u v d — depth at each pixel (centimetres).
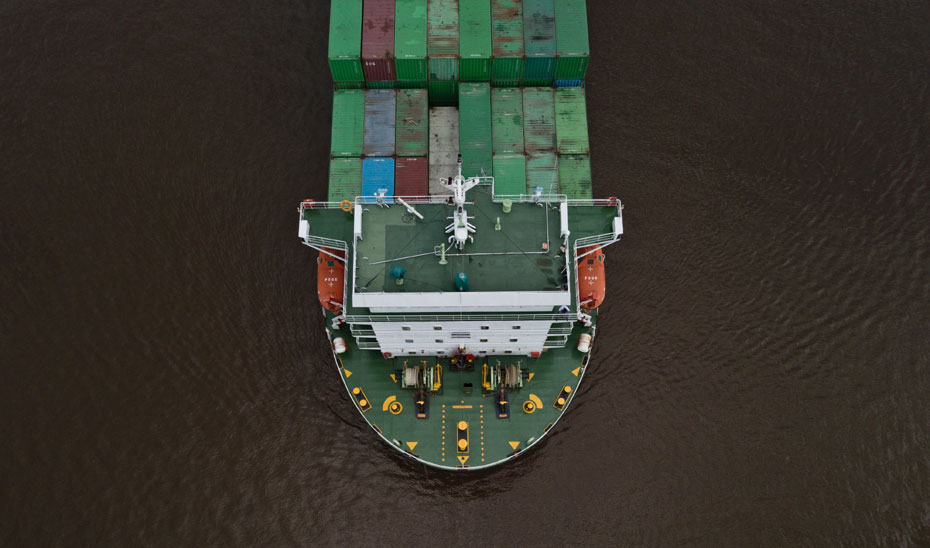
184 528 5306
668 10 7306
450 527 5422
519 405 5622
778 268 6300
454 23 5966
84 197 6438
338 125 5912
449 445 5512
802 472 5547
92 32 7094
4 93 6831
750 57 7138
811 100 6950
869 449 5619
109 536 5238
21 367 5750
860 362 5928
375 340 5741
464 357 5666
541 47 5878
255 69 7006
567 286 4706
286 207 6469
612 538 5369
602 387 5869
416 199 5559
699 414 5769
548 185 5694
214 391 5784
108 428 5584
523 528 5416
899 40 7194
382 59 5819
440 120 6112
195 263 6231
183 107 6819
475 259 4803
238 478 5503
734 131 6838
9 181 6469
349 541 5366
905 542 5312
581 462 5612
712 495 5484
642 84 7006
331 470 5584
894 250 6338
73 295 6041
